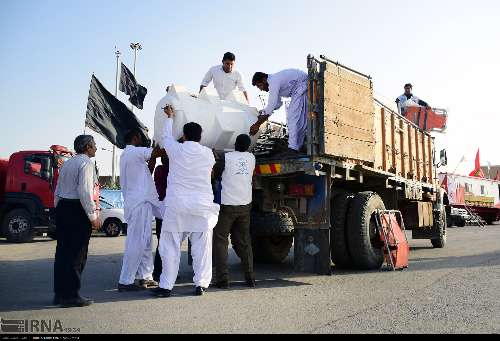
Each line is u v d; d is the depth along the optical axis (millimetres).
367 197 6863
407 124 9031
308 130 5711
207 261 5031
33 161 13734
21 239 13391
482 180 28594
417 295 4871
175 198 4879
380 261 6988
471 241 12758
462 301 4547
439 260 8250
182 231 4918
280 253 7957
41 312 4066
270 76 6234
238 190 5434
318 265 5918
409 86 11977
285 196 6289
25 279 6117
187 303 4473
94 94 7082
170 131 5211
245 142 5609
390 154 7934
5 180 13930
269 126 7035
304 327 3555
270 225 6793
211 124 5922
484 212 28828
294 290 5223
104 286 5605
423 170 9945
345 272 6750
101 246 11594
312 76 5762
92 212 4348
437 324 3664
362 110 6547
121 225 16281
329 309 4191
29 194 13555
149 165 5875
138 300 4629
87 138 4559
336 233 6719
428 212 9961
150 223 5426
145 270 5484
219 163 5469
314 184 6090
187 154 4930
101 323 3666
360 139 6438
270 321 3742
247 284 5559
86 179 4336
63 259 4336
